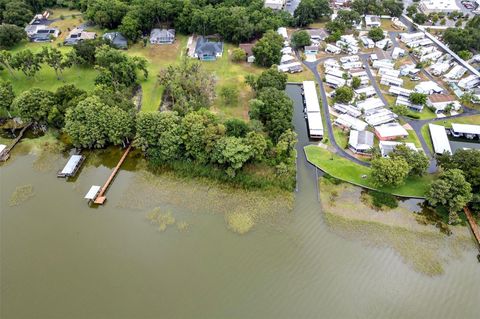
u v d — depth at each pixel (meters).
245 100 130.25
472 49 161.50
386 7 194.00
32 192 96.31
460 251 81.69
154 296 72.12
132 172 102.19
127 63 131.88
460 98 127.56
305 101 130.00
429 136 114.38
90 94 117.00
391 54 161.62
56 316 69.25
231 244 82.38
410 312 69.88
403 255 80.50
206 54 154.88
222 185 97.19
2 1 177.75
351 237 84.19
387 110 123.25
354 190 95.94
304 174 101.31
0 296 72.56
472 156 92.31
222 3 184.62
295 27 187.62
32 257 79.94
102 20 170.38
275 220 88.19
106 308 70.31
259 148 95.31
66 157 108.00
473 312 70.19
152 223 87.31
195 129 96.88
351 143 108.25
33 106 110.75
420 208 91.44
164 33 170.00
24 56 129.88
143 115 100.44
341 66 152.25
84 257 79.81
